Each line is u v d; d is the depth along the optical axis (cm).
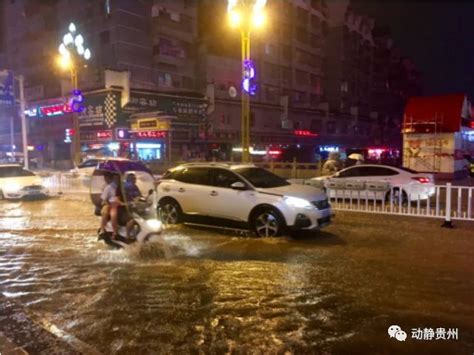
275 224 876
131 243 788
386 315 485
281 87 5525
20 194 1588
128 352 405
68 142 3844
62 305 528
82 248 826
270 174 1005
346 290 568
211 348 411
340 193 1320
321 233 942
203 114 4012
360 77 7025
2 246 846
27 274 658
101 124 3447
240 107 4656
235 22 1681
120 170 888
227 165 986
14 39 5028
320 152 5225
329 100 6544
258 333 441
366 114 7219
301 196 874
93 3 4088
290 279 615
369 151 4075
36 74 4594
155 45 4178
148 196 848
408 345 413
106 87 3369
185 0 4531
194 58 4616
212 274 643
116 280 622
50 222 1126
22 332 450
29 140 4247
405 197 1316
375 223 1068
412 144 2477
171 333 445
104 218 823
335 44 6462
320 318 477
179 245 828
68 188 1844
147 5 4150
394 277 623
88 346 413
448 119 2347
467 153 2708
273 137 5012
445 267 674
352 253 764
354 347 410
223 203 938
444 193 1762
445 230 974
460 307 507
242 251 780
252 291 566
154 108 3616
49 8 4578
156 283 605
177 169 1058
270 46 5341
